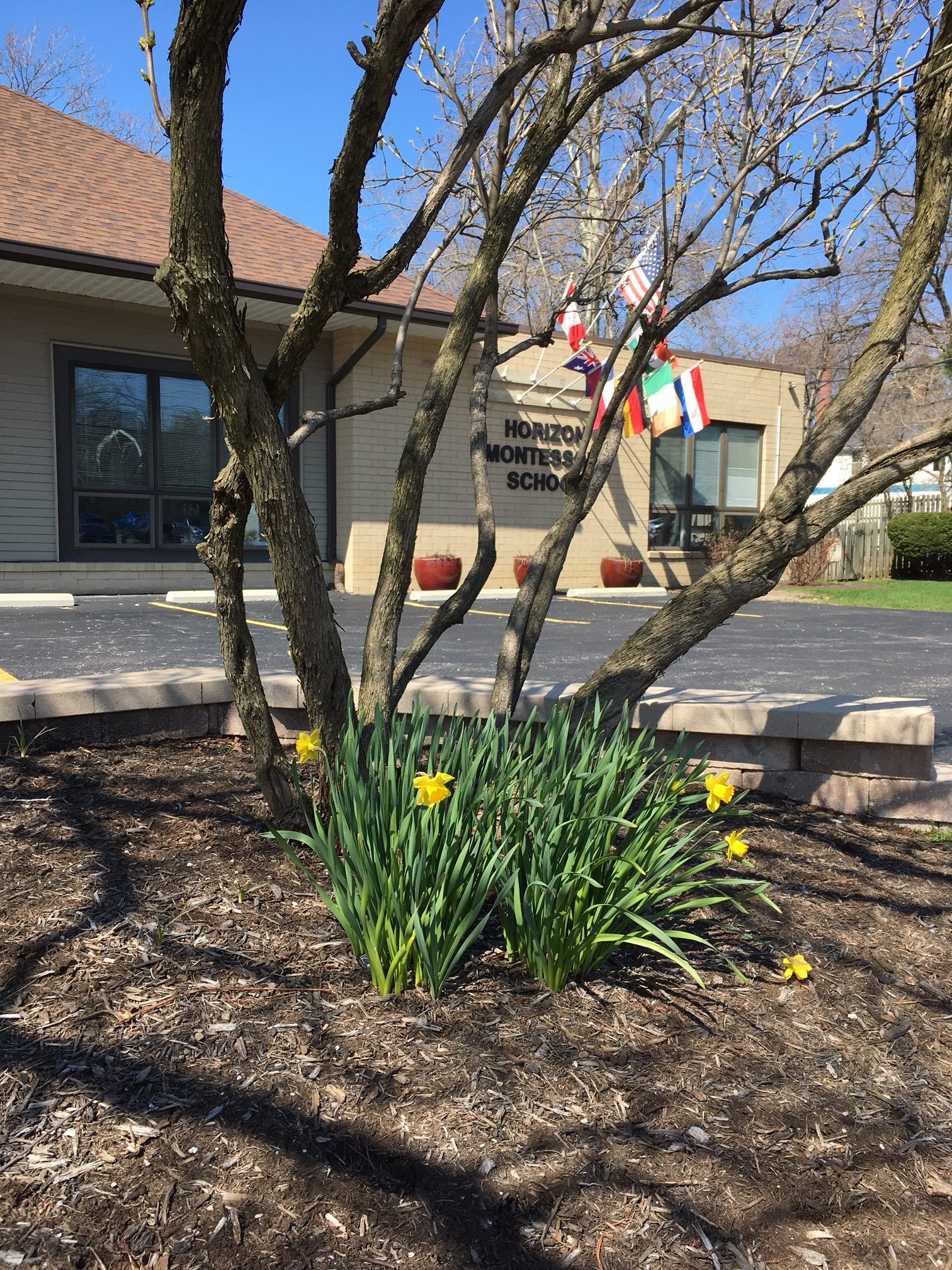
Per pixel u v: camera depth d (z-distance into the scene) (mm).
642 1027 2381
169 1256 1580
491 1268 1618
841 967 2773
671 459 19188
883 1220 1816
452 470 15383
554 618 12547
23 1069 1988
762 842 3562
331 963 2504
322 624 2859
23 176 11867
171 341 12953
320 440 14430
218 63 2066
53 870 2838
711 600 3508
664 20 2695
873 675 7852
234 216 13797
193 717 4176
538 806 2428
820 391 24547
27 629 8789
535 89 3855
